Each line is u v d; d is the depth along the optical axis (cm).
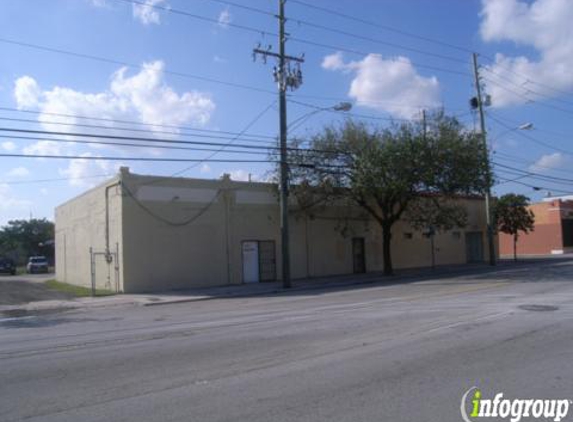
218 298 2350
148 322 1491
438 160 2875
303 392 684
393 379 734
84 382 783
